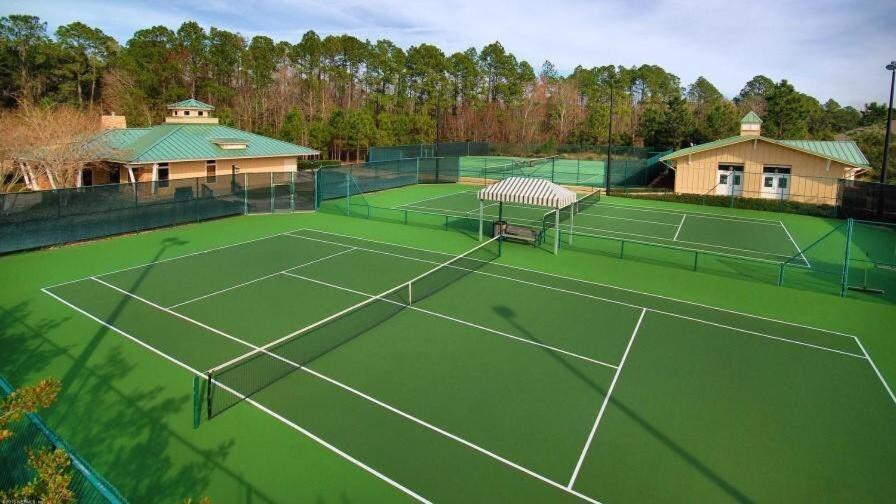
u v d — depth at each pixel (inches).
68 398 469.1
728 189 1692.9
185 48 3316.9
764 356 580.4
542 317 682.2
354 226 1216.8
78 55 3034.0
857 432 440.8
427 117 3075.8
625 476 381.7
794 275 886.4
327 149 2760.8
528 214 1418.6
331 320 655.1
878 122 3289.9
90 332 610.9
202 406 455.8
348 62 4099.4
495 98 4466.0
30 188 1359.5
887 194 1257.4
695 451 412.2
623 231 1238.9
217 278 818.2
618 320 677.3
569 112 3890.3
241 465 385.4
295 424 437.1
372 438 421.1
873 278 876.0
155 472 375.6
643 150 2652.6
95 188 1034.1
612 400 484.7
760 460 402.6
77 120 1572.3
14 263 876.0
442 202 1593.3
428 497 357.7
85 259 907.4
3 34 2842.0
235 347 580.4
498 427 439.5
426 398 482.0
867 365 561.9
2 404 231.3
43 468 223.1
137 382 500.1
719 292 793.6
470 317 676.7
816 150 1695.4
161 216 1151.6
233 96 3265.3
